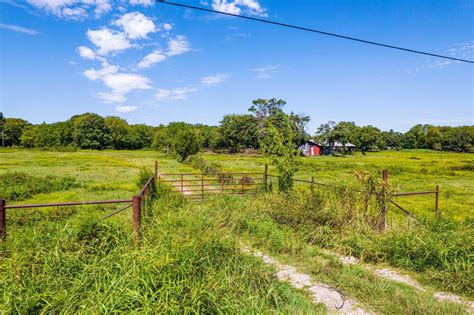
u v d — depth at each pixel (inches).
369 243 242.7
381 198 283.1
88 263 161.9
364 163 1674.5
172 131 2910.9
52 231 196.7
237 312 129.3
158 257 153.9
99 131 3506.4
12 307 124.4
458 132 3843.5
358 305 161.9
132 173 974.4
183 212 264.8
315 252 239.1
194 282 142.0
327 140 3169.3
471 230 241.1
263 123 2741.1
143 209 272.8
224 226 283.4
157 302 122.7
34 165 1245.7
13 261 151.3
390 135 4500.5
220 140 3014.3
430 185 774.5
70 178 725.3
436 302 164.2
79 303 126.6
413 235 238.5
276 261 220.5
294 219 294.0
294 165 441.7
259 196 405.7
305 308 151.9
